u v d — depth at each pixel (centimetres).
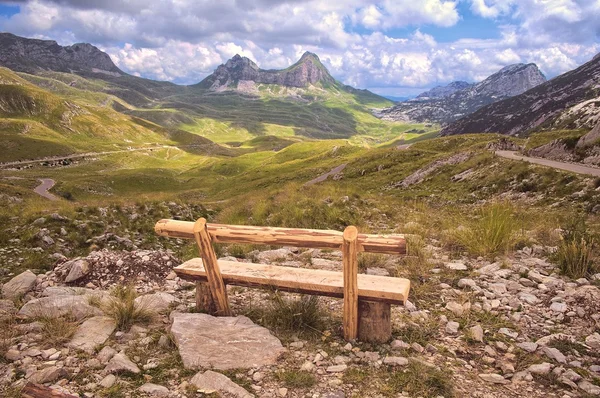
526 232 1040
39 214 1593
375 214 1566
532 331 518
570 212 1997
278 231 475
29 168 19950
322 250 990
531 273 716
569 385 394
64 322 529
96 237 1441
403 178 5819
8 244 1279
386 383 397
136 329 523
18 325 534
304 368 428
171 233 523
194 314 534
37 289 748
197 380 403
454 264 792
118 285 678
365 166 7644
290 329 518
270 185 10012
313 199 1716
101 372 426
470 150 5672
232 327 498
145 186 14775
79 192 12400
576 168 3133
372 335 484
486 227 907
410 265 768
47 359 455
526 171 3142
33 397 368
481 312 573
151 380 411
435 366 428
